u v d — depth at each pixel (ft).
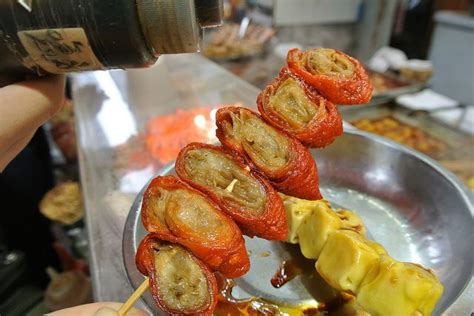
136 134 1.24
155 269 0.49
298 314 0.67
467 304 0.56
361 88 0.62
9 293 1.51
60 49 0.48
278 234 0.54
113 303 0.58
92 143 1.19
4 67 0.51
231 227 0.51
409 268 0.58
